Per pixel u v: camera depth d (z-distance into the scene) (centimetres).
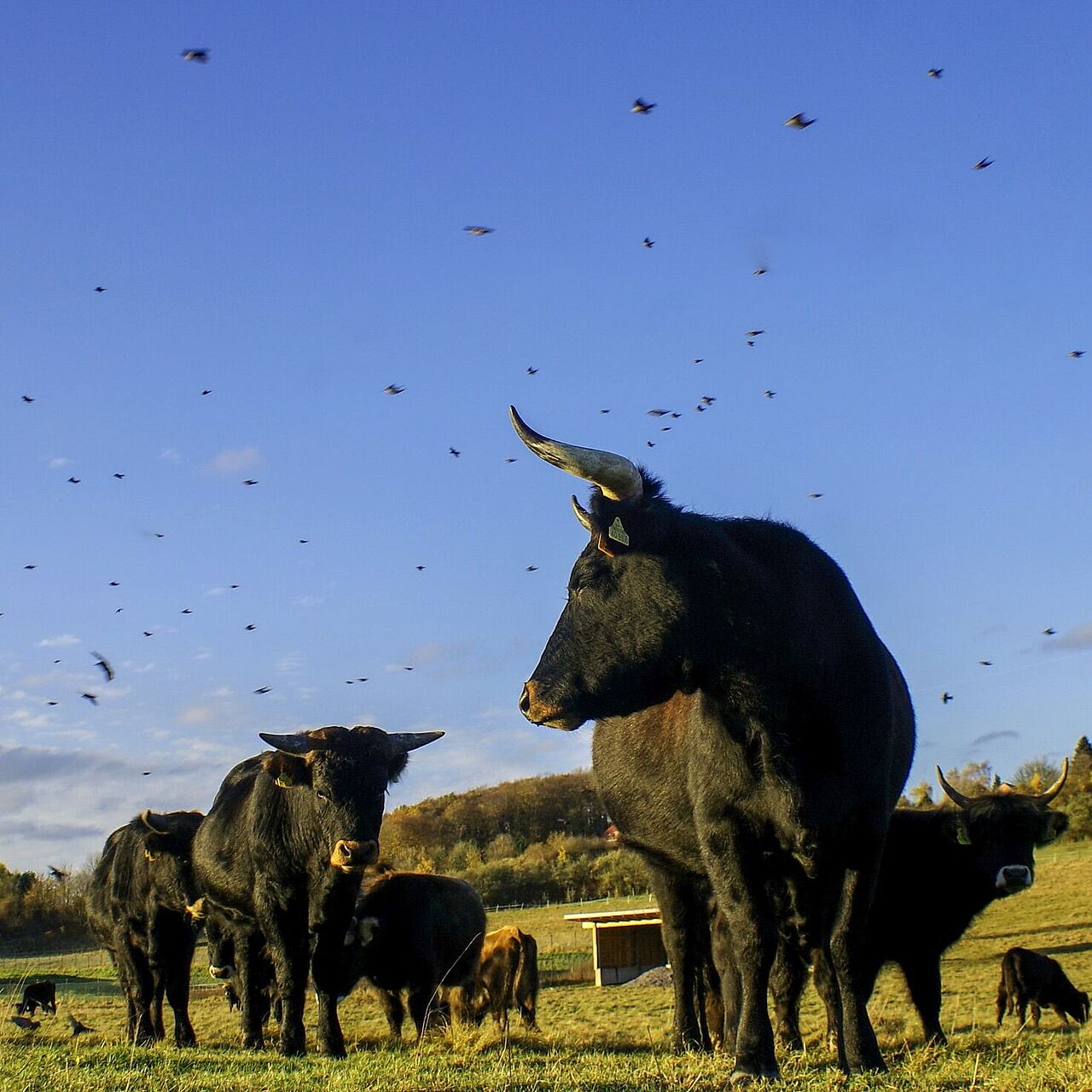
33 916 4362
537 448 768
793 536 816
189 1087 738
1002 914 3662
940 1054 914
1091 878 4303
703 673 761
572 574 802
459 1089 689
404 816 8131
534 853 6862
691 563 760
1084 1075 629
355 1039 1550
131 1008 1594
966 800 1303
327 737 1164
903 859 1272
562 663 780
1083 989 2095
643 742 1005
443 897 1675
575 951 4019
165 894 1481
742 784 762
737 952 759
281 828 1202
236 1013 2056
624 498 765
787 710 748
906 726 889
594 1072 744
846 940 770
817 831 748
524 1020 1747
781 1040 1015
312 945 1193
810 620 762
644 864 1102
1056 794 1309
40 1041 1509
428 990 1583
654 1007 2273
